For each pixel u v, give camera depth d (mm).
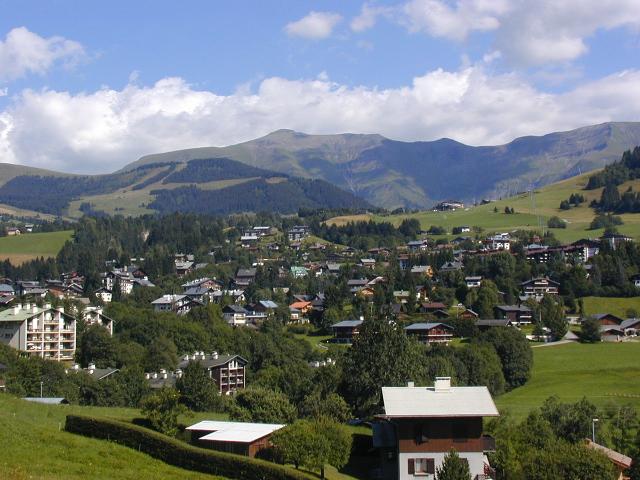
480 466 76812
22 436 70812
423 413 76875
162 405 83688
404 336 128625
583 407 110438
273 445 78438
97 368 162375
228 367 167000
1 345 153875
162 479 64562
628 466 87562
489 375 162125
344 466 84500
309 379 136750
